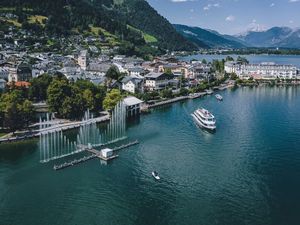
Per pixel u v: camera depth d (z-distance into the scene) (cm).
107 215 12119
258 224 11638
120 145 18562
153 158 16938
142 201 12988
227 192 13638
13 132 19700
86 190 13738
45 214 12138
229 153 17612
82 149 17800
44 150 17375
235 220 11844
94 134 19850
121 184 14262
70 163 16000
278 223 11694
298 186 14088
